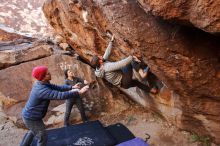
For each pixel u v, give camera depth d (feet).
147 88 19.16
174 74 14.58
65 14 22.00
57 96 14.74
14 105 23.43
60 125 21.54
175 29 12.60
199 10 9.34
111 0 13.33
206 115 16.78
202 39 12.72
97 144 18.33
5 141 20.39
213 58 13.08
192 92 15.48
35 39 35.09
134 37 13.52
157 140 19.57
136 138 18.45
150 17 12.80
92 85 24.35
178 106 18.13
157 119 21.45
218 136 17.54
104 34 18.11
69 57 26.45
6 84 24.89
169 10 10.21
